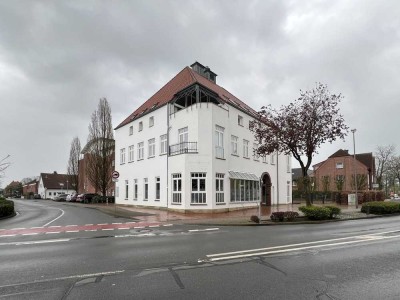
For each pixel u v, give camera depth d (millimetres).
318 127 19797
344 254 8109
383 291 5184
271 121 21016
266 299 4840
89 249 9070
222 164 24828
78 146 58000
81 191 58531
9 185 113125
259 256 7859
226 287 5414
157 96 32750
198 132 23688
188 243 9938
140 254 8203
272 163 35281
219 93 29031
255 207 29781
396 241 10305
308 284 5559
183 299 4852
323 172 56625
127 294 5098
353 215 21391
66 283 5715
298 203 39594
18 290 5344
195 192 23219
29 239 11281
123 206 32531
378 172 65938
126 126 34312
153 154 29016
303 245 9477
